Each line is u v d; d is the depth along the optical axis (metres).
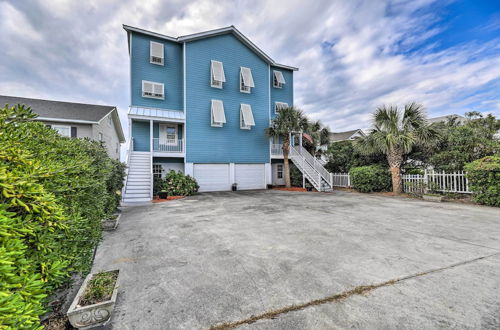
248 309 2.17
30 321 1.10
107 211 5.81
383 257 3.43
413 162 12.02
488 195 7.78
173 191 11.79
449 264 3.15
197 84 14.49
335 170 16.06
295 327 1.90
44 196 1.48
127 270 3.11
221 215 6.88
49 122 12.57
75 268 2.25
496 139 9.87
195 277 2.87
